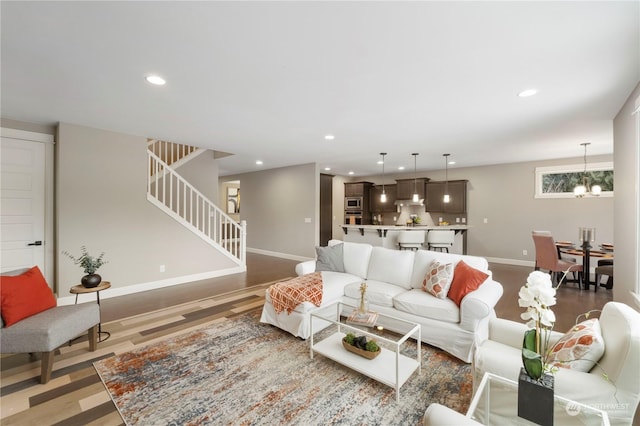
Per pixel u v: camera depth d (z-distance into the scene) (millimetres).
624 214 2916
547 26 1738
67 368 2330
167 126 3885
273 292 3111
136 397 1986
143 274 4512
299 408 1896
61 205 3723
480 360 1670
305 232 7008
